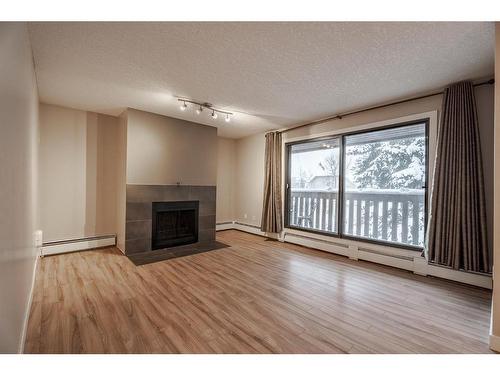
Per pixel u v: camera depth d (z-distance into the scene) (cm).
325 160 421
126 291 244
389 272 309
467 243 258
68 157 369
